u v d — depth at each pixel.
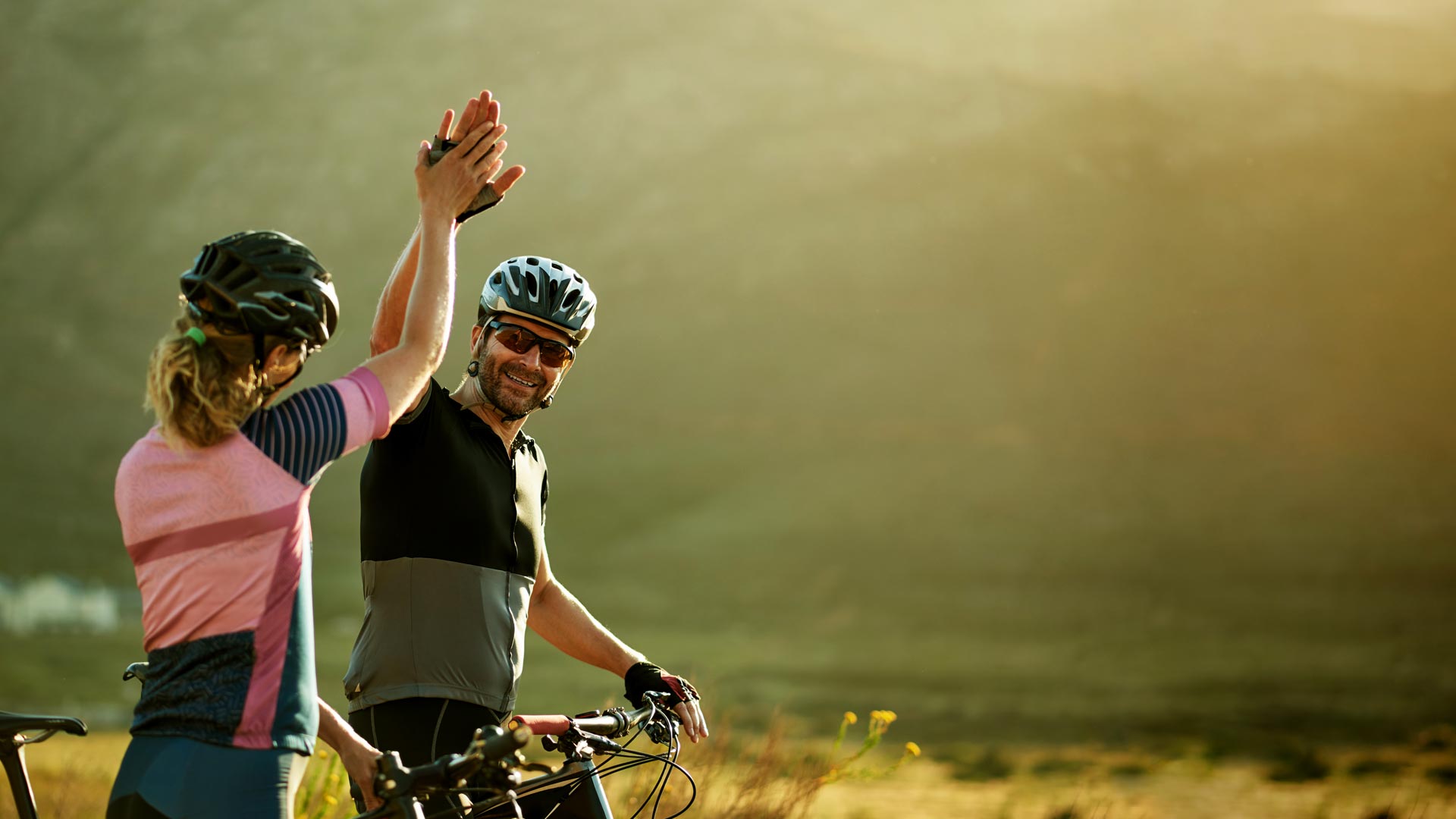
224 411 3.38
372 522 4.75
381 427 3.63
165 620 3.43
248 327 3.35
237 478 3.40
